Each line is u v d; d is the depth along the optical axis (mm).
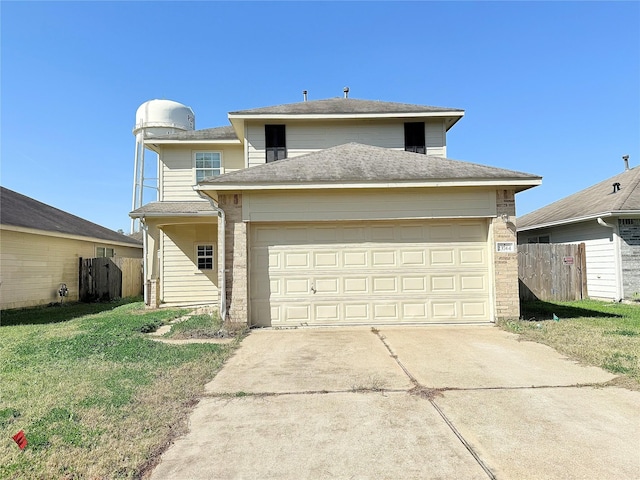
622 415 3922
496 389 4672
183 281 14062
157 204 14133
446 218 8648
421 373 5309
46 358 6148
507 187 8648
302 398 4477
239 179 8227
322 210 8594
